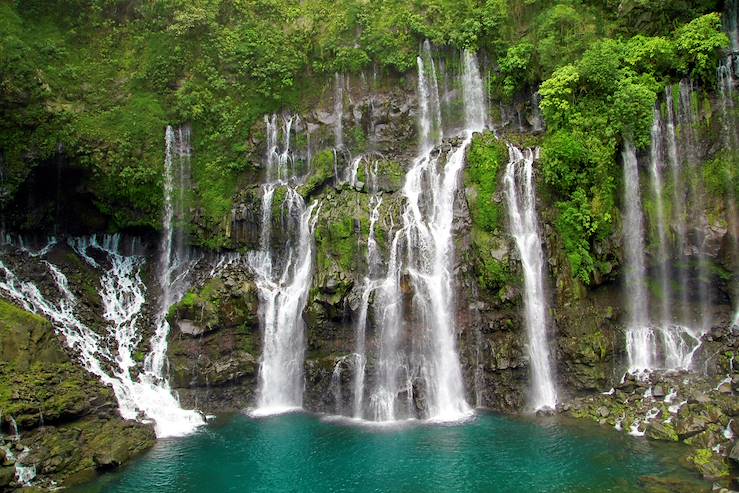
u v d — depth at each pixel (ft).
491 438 63.93
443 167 83.56
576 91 83.92
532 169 80.38
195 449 63.36
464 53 98.07
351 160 93.97
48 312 76.64
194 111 92.22
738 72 81.51
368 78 99.09
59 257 86.84
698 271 80.07
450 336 74.59
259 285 82.74
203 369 75.77
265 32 100.58
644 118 79.25
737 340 73.05
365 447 62.95
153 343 78.84
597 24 95.04
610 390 72.33
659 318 80.43
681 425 61.67
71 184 87.04
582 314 75.46
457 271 76.43
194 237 90.07
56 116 84.84
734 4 91.15
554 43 91.97
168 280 88.43
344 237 78.89
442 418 70.64
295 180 93.97
